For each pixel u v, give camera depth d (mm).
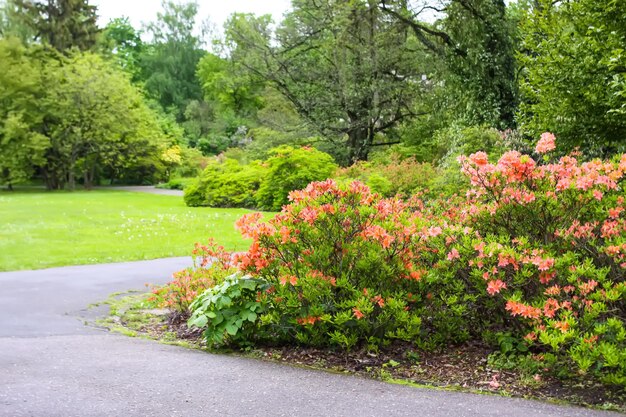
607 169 4188
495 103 19078
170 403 3273
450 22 20688
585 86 10312
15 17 41531
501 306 4145
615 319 3514
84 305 6438
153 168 44312
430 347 4258
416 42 26094
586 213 4289
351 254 4398
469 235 4207
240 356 4406
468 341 4441
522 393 3475
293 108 30812
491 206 4383
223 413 3127
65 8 42594
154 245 11891
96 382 3635
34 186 40844
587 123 10461
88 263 9719
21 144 34500
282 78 27703
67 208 20672
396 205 5004
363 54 25969
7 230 14109
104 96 35844
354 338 4211
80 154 37844
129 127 37281
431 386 3633
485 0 19406
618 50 8719
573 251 4176
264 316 4332
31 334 5109
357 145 27703
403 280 4465
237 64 29109
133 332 5270
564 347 3820
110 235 13430
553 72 10609
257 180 23156
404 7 21984
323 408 3213
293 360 4266
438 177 15359
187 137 52312
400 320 4113
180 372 3904
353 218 4484
